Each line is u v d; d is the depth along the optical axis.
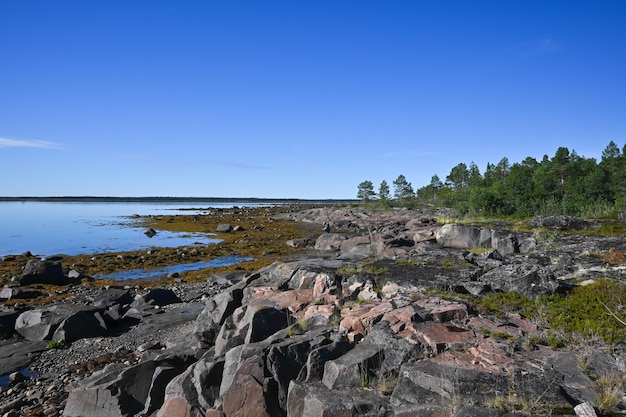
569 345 10.64
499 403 8.15
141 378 13.52
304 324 13.52
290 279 18.50
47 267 32.97
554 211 54.78
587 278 16.42
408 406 8.63
